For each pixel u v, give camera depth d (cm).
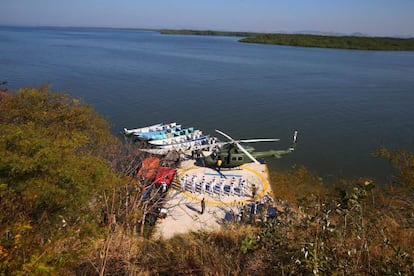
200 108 5591
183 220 2031
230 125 4797
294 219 759
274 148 3969
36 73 7656
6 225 732
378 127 4828
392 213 956
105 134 2730
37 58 10438
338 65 12269
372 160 3622
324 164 3500
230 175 2845
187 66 10606
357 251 669
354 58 15500
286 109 5719
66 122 2533
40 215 902
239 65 11394
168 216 2025
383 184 3002
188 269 796
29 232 788
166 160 2800
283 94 6925
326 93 7138
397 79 9225
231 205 2314
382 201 1468
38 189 894
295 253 635
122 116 4962
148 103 5722
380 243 694
